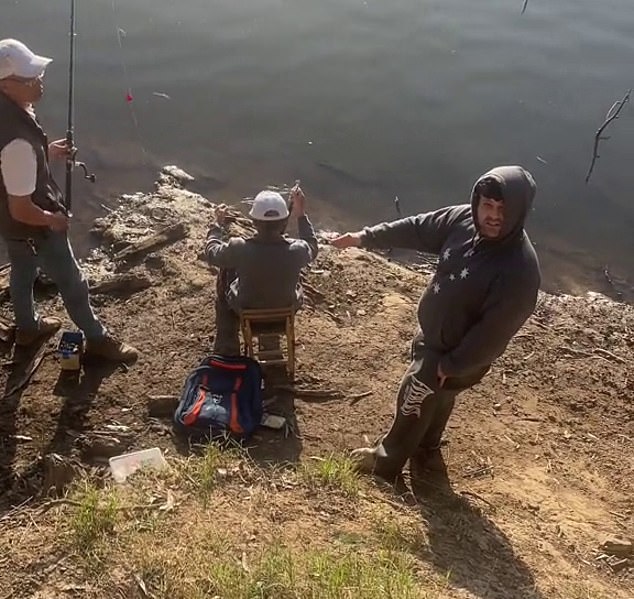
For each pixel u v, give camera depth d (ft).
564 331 22.58
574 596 12.92
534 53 38.83
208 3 41.06
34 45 34.88
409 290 22.70
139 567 11.08
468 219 13.15
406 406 14.29
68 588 10.80
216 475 13.70
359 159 30.60
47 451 15.69
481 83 35.96
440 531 13.71
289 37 38.40
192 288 20.71
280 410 17.07
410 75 36.14
